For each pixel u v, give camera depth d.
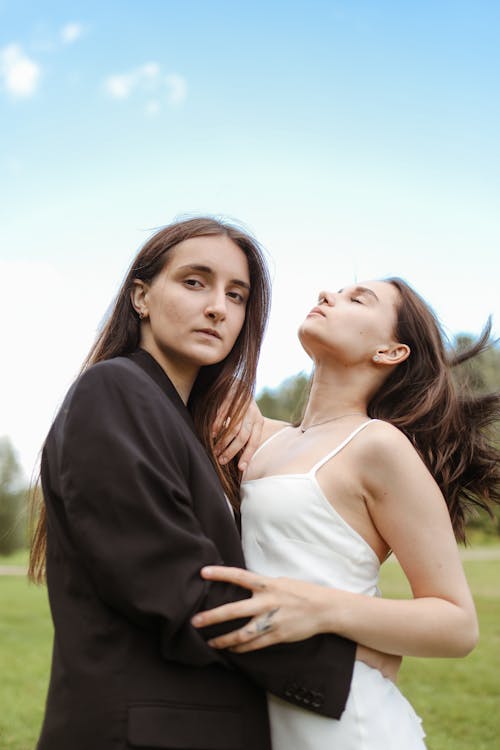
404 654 1.80
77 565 1.73
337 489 1.93
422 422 2.22
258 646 1.67
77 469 1.68
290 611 1.68
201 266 1.96
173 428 1.80
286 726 1.80
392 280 2.28
